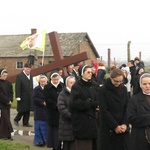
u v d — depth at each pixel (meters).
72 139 7.57
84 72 7.23
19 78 12.31
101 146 6.82
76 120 7.12
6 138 10.12
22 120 13.31
